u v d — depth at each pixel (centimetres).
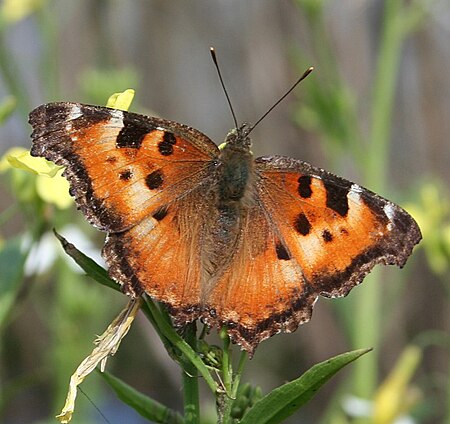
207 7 65
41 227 35
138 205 30
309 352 62
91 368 30
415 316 58
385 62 43
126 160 30
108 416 55
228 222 31
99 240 43
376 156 43
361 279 31
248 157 31
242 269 31
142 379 65
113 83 42
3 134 62
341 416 43
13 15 44
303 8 43
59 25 57
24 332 66
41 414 67
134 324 62
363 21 57
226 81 65
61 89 57
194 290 30
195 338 30
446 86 59
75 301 43
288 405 29
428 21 54
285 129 61
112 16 61
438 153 60
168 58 67
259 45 62
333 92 42
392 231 31
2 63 43
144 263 30
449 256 41
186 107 67
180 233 30
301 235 31
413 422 41
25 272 36
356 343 43
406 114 60
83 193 30
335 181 31
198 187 31
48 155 30
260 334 30
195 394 30
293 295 31
